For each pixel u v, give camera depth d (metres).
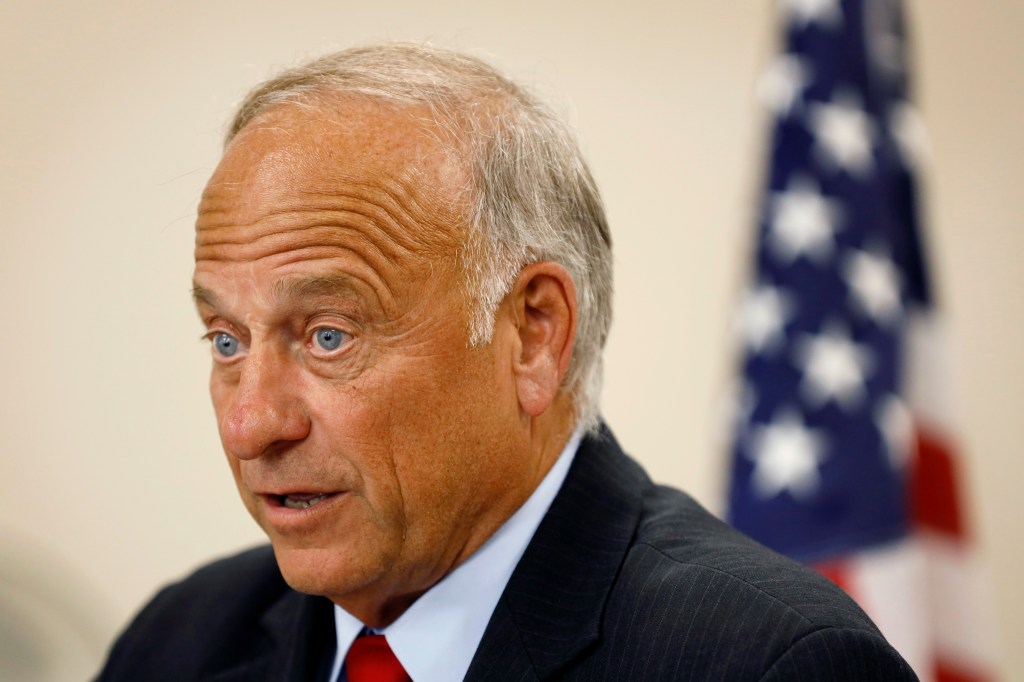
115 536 6.70
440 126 2.61
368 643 2.93
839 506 4.65
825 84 5.04
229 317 2.57
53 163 6.64
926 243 5.05
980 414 6.61
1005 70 6.68
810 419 4.76
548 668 2.62
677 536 2.83
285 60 6.58
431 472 2.57
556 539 2.80
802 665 2.34
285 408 2.50
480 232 2.60
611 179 6.74
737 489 4.82
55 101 6.64
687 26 6.68
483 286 2.60
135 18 6.62
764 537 4.71
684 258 6.70
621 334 6.76
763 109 5.17
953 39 6.69
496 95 2.80
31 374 6.68
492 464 2.66
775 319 4.90
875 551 4.57
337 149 2.50
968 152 6.66
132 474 6.71
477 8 6.68
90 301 6.68
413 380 2.51
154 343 6.68
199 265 2.62
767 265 4.97
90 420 6.69
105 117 6.63
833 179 4.97
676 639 2.51
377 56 2.79
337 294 2.46
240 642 3.51
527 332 2.76
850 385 4.76
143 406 6.70
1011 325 6.62
